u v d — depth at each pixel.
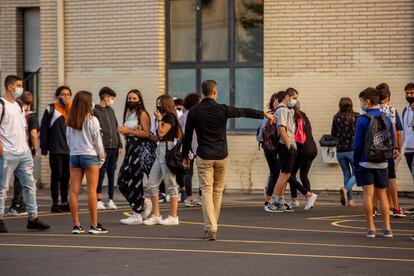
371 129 17.89
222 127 18.12
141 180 20.66
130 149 20.62
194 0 29.59
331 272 14.09
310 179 28.00
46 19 31.03
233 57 29.30
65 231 19.42
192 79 29.70
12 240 17.89
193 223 20.81
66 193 23.50
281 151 22.98
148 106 29.56
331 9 27.73
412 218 21.77
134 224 20.62
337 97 27.77
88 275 13.88
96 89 30.19
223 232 19.09
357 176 18.20
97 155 18.81
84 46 30.31
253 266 14.62
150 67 29.50
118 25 29.86
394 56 27.33
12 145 19.06
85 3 30.25
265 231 19.25
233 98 29.34
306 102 28.00
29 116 23.27
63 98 23.55
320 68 27.88
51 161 23.38
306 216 22.27
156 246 16.94
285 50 28.16
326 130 27.88
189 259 15.34
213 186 18.28
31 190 19.48
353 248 16.62
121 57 29.86
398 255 15.79
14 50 33.53
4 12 33.53
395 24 27.31
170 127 20.11
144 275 13.85
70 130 18.86
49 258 15.49
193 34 29.66
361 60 27.56
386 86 21.50
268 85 28.34
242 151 28.84
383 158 17.97
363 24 27.52
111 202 24.53
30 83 32.38
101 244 17.23
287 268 14.42
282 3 28.11
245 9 29.17
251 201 26.62
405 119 22.44
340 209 24.00
